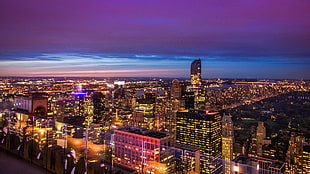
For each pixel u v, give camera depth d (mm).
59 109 100188
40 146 7719
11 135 8156
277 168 48219
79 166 7266
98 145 49406
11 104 53219
